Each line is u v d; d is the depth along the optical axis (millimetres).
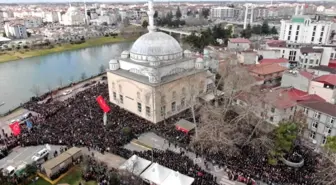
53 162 40594
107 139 48031
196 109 62938
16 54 151375
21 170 39406
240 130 50094
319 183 36312
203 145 45156
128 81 61062
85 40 187250
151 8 67438
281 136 41906
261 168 40062
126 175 37031
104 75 100062
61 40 184125
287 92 59094
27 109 67250
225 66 69812
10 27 189250
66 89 84625
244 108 55281
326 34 115125
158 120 58031
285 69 81062
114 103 68250
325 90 58594
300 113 51844
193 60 67938
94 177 39250
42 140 48844
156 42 63125
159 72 59156
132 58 65875
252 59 90688
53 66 128125
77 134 49906
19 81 103188
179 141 48312
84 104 65875
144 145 48000
